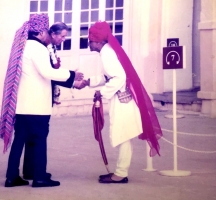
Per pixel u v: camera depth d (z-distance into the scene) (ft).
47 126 17.92
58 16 38.14
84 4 38.75
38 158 17.67
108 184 18.08
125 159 18.11
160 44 40.37
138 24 39.81
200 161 22.75
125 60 17.69
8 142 17.83
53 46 18.39
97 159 23.22
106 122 35.14
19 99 17.63
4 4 35.35
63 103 37.60
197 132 30.66
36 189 17.35
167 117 36.19
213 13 35.70
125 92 17.67
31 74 17.56
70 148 26.04
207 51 36.17
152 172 20.38
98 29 17.81
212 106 36.40
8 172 17.88
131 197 16.14
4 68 35.27
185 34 41.32
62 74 17.58
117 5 39.55
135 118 17.75
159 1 40.29
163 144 27.14
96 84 18.10
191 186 17.79
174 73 19.66
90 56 38.78
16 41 17.79
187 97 38.24
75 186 17.78
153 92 40.57
